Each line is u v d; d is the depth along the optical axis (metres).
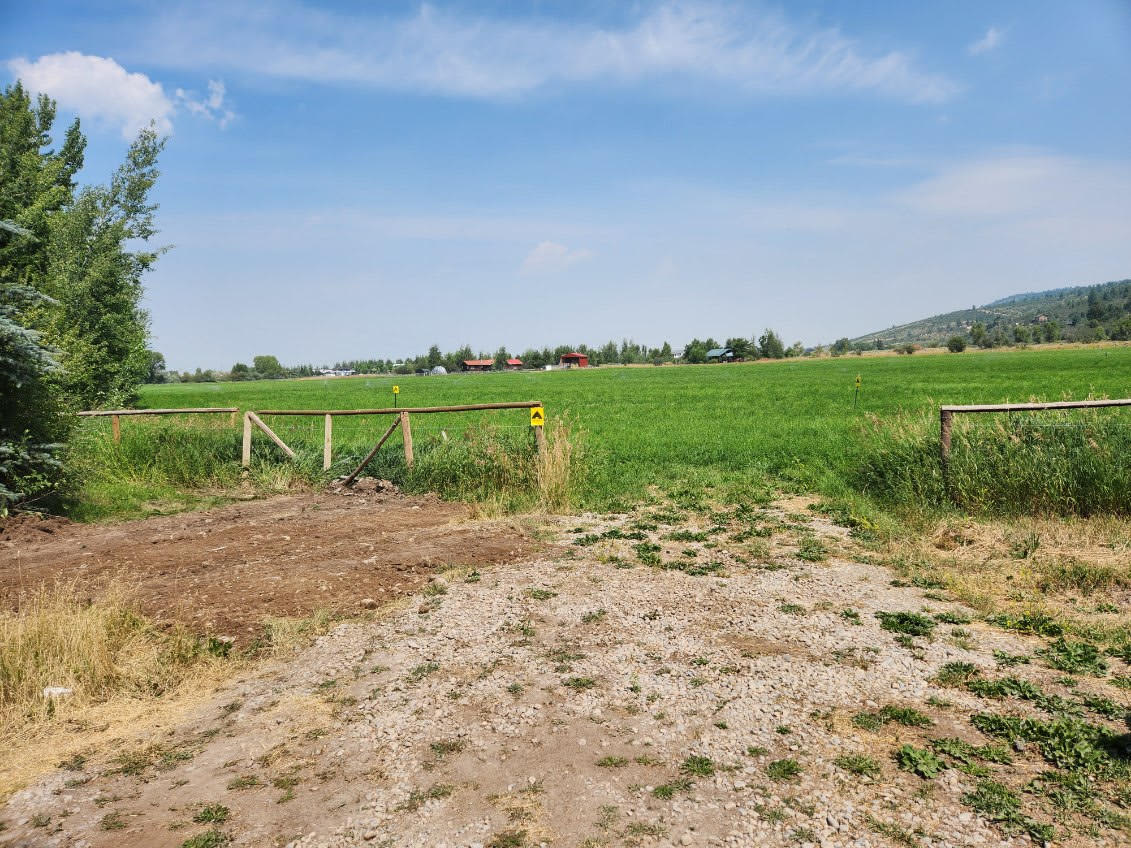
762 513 10.59
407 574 7.84
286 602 6.90
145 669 5.34
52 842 3.46
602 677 5.20
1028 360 85.94
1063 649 5.41
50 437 11.39
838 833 3.41
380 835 3.49
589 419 27.31
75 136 34.03
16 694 4.88
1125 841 3.31
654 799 3.72
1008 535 8.44
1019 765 3.96
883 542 8.73
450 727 4.54
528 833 3.48
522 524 10.17
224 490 13.62
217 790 3.91
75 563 8.44
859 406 31.80
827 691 4.88
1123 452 9.23
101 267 29.45
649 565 8.05
